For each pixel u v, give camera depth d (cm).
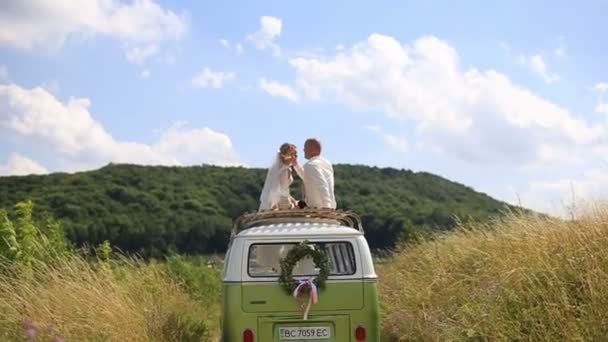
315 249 748
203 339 1088
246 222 819
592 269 768
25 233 1135
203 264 1875
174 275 1636
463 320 845
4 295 899
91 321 845
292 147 890
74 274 1005
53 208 4444
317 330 741
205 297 1650
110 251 1300
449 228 1389
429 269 1190
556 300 754
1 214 1133
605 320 689
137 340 887
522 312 768
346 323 742
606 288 731
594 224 875
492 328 777
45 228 1242
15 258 1068
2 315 824
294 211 793
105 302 908
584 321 696
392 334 1034
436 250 1248
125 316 905
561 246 870
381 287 1323
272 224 794
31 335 727
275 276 750
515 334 750
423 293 1074
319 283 743
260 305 743
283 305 743
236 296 745
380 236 4078
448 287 1020
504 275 861
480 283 935
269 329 740
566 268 809
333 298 744
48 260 1097
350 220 830
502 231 1069
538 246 898
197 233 4588
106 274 1058
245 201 5481
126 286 1145
